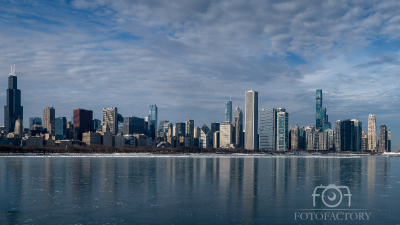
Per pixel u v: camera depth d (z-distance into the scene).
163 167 177.25
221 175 128.38
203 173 137.50
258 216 59.50
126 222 55.00
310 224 55.19
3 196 75.88
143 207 65.38
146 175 125.75
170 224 54.16
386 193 84.62
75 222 54.59
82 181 104.06
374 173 149.50
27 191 83.12
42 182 101.06
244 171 152.00
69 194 78.94
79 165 190.62
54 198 73.69
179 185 95.88
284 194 81.31
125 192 82.38
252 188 91.00
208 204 68.62
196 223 54.88
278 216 59.72
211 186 94.31
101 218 57.12
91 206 65.81
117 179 110.38
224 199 74.06
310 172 151.12
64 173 132.62
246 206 67.06
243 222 55.69
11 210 62.19
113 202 69.81
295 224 55.09
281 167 190.75
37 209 63.00
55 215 58.78
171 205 67.38
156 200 72.31
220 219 57.31
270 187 93.50
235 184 99.25
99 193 80.56
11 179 109.19
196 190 86.44
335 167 198.50
